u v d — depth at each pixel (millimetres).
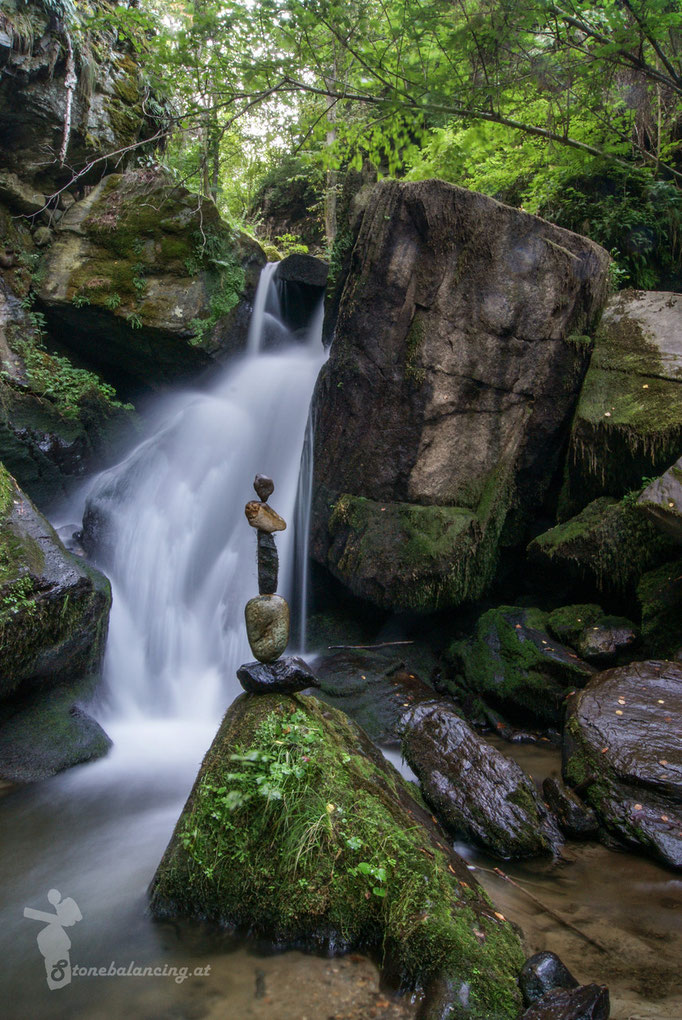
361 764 3303
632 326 6633
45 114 8492
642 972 2727
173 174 10000
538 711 5512
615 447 6172
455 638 6621
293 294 9914
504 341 6168
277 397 8148
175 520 7441
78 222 8875
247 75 5777
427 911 2631
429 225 5754
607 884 3512
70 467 8312
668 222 8477
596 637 5668
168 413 9695
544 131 6113
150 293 8602
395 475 6180
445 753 4371
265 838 2852
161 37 5984
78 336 9125
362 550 6086
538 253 6180
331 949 2689
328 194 13375
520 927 2975
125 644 6379
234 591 6984
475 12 5430
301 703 3352
